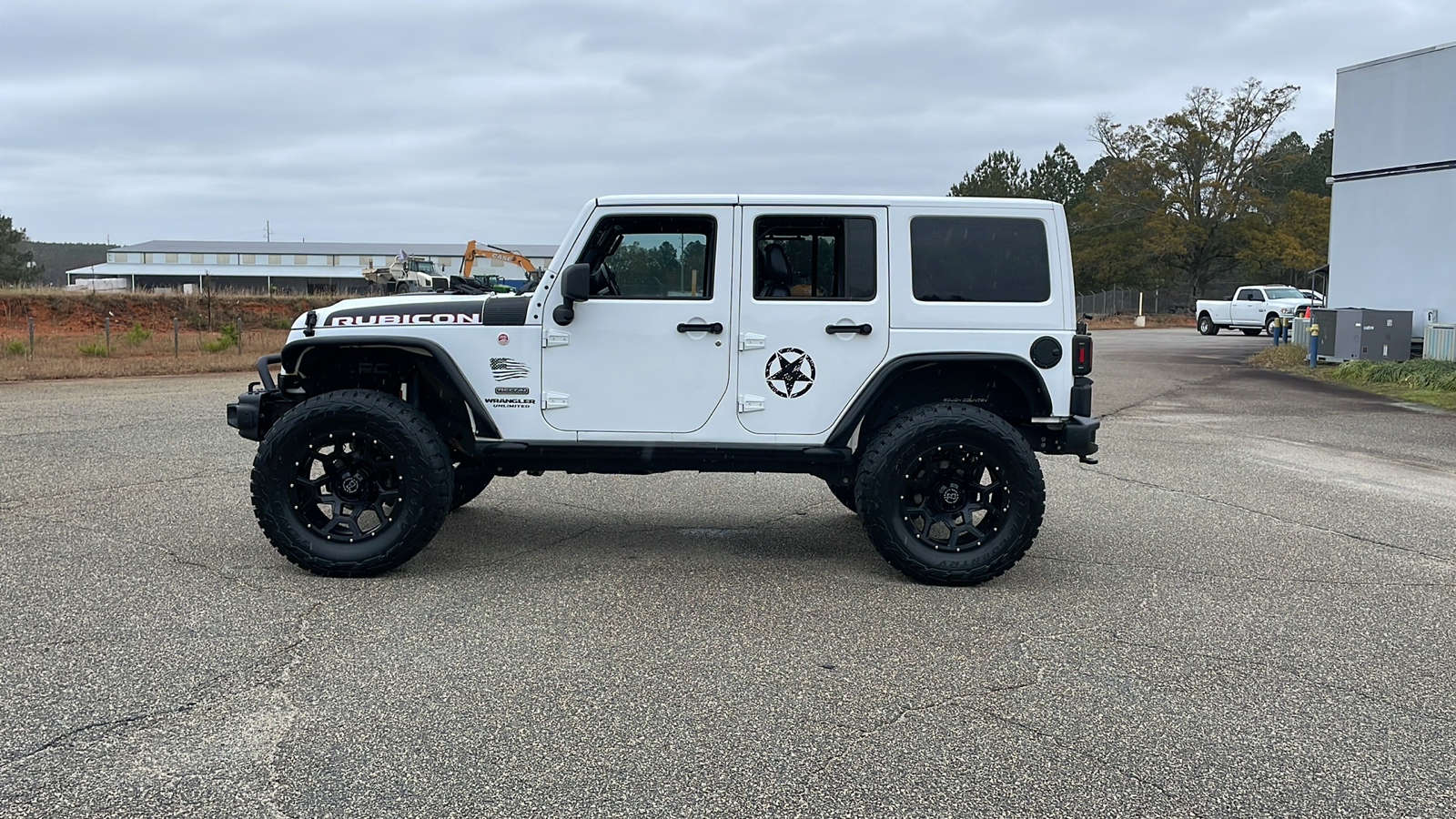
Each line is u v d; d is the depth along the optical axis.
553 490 7.71
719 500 7.38
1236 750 3.35
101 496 7.07
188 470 8.08
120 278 91.44
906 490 5.22
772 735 3.40
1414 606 4.99
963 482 5.27
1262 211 56.16
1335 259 20.73
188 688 3.71
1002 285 5.27
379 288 26.77
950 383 5.58
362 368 5.73
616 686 3.80
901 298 5.23
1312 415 13.16
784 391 5.27
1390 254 19.53
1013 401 5.57
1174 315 57.44
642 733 3.39
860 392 5.26
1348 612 4.88
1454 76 18.11
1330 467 9.26
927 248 5.25
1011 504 5.14
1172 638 4.47
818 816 2.88
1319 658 4.23
